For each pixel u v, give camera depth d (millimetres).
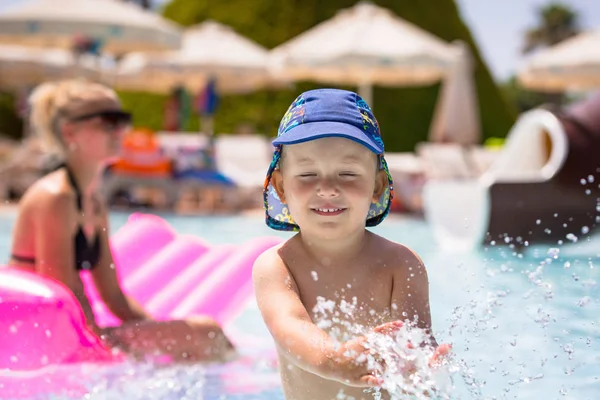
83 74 11844
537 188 6168
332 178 1792
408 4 21734
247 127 14984
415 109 20297
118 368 2645
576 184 6129
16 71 11625
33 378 2449
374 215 1985
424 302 1901
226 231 8641
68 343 2648
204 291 3754
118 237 4180
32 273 2820
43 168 9602
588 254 5488
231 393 2373
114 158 3129
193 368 2740
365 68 12156
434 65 11898
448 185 7102
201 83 14805
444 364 1770
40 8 11227
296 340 1691
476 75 22812
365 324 1882
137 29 11375
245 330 3586
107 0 11875
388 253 1932
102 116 3047
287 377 1898
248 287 3861
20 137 21781
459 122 14281
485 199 6402
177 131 14328
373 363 1619
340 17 13383
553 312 3250
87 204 3104
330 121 1818
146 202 11477
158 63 13516
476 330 2172
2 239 6906
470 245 6605
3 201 10781
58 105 3033
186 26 21016
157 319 3320
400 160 12867
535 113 6613
